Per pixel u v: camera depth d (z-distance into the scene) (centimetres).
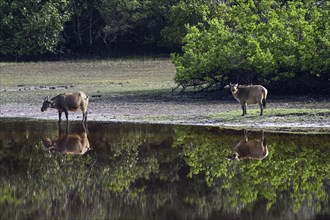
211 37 5809
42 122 4638
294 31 5584
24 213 2394
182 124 4394
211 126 4269
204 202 2506
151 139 3912
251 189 2712
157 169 3142
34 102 5594
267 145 3625
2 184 2852
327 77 5403
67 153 3578
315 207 2408
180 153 3516
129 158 3403
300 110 4622
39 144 3834
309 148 3522
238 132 4025
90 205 2489
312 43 5350
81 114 4991
